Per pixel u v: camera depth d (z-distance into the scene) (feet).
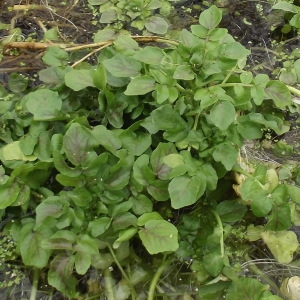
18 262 0.97
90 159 0.91
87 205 0.92
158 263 0.98
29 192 0.94
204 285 0.92
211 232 0.97
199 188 0.89
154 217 0.91
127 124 1.05
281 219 0.92
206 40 1.00
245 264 0.98
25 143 0.96
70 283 0.88
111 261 0.96
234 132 0.97
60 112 0.99
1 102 1.06
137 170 0.93
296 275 0.97
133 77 0.99
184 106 0.98
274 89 0.96
